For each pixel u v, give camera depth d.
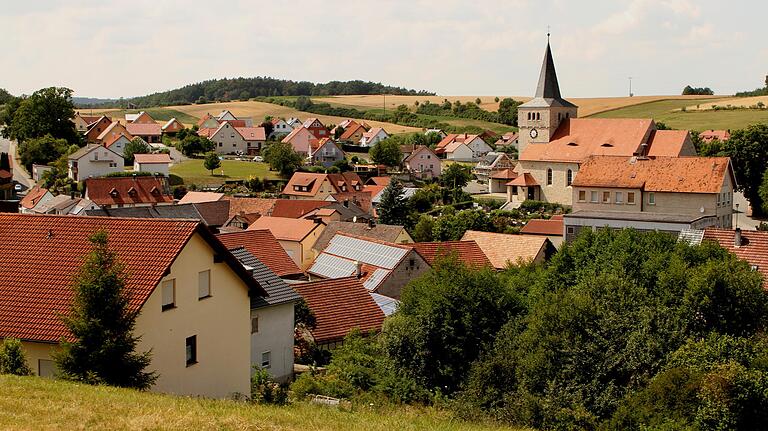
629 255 57.97
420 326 47.28
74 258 34.81
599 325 42.06
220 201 126.31
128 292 31.39
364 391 44.16
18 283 34.12
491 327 48.09
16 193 165.25
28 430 23.67
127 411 26.28
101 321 30.05
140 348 33.00
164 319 34.38
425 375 46.88
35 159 191.00
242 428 25.75
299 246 95.44
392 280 68.94
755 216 129.38
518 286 62.88
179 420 25.80
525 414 38.66
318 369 47.66
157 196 147.38
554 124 156.62
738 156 127.38
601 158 122.69
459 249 78.31
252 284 40.00
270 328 47.16
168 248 34.44
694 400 34.66
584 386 39.72
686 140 145.12
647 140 146.88
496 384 42.56
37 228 36.69
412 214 134.38
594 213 102.50
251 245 69.50
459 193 159.62
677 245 59.25
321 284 56.91
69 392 27.89
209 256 37.38
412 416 35.47
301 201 126.88
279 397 35.91
